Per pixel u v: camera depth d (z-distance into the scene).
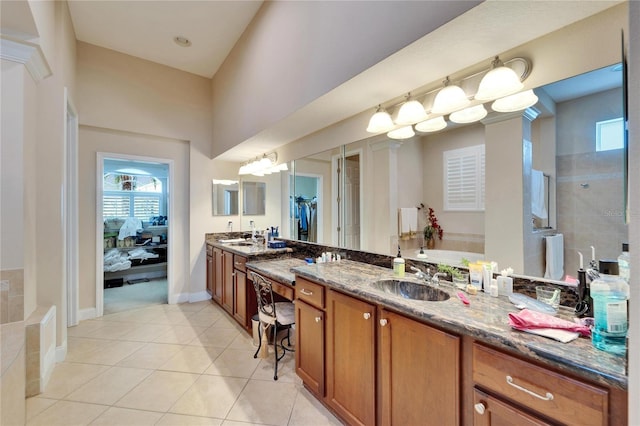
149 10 2.84
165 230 5.87
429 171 1.92
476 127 1.67
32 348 2.02
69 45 2.86
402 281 1.83
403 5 1.39
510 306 1.32
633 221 0.68
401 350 1.37
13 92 1.92
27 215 2.08
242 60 3.21
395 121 2.05
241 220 4.55
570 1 1.10
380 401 1.48
